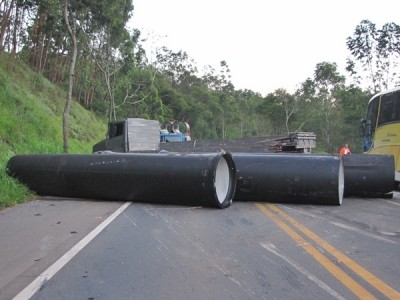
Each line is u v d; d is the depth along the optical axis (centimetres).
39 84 3053
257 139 2130
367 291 494
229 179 1127
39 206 1094
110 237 755
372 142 1667
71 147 2495
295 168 1113
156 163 1101
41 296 484
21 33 3145
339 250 668
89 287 512
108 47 3716
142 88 5162
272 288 505
